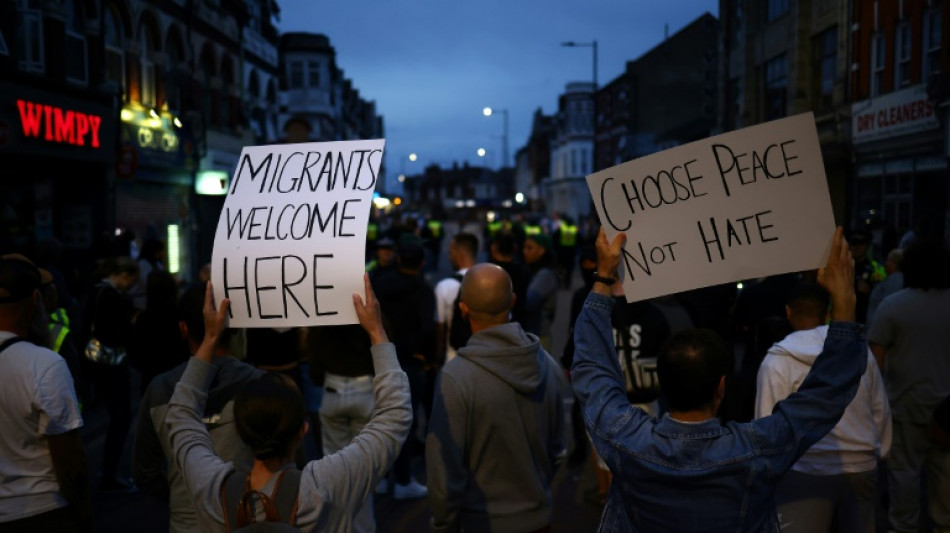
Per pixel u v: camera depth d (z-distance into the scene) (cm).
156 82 1873
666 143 4500
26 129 1271
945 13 1497
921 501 561
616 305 480
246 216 257
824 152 1962
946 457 425
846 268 236
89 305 607
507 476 334
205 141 2162
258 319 252
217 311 254
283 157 264
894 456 476
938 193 1534
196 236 2191
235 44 2477
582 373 249
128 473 650
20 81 1266
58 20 1391
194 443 240
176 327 520
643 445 227
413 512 575
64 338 455
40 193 1444
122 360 604
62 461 307
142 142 1767
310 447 662
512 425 331
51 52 1376
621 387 247
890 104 1700
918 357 459
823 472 350
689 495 220
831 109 2056
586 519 555
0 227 1316
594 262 671
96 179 1588
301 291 249
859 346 229
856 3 1881
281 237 252
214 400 290
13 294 304
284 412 221
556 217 2994
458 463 327
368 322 247
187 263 2117
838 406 224
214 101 2311
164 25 1891
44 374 302
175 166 1958
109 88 1559
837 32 2056
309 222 252
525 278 668
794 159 249
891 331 468
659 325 480
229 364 298
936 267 454
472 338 343
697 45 5028
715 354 229
